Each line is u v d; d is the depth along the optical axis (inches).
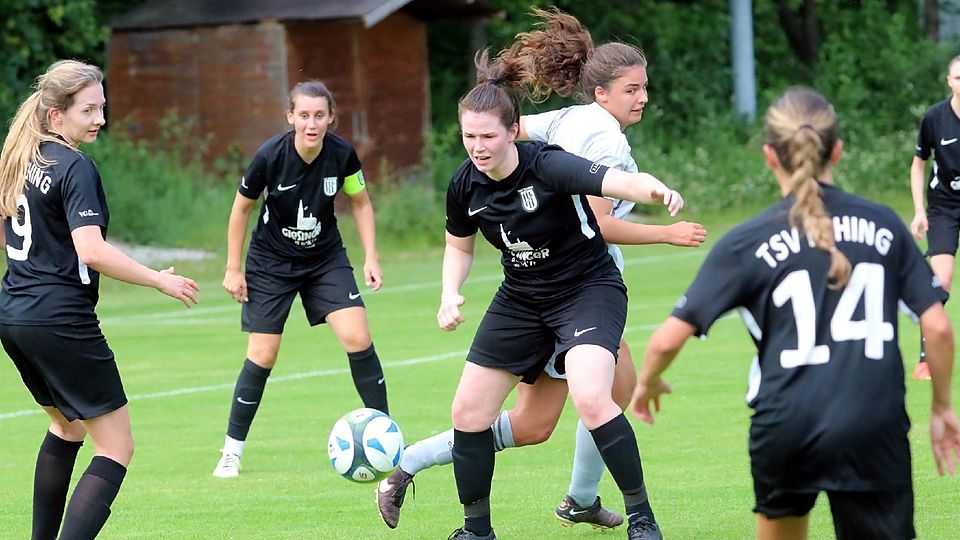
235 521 509.7
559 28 487.8
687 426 669.9
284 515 519.2
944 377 328.5
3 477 600.4
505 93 420.8
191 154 1889.8
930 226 770.2
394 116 1929.1
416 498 550.6
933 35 2854.3
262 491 564.1
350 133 1875.0
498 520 506.9
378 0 1820.9
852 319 316.2
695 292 325.7
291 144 613.0
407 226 1809.8
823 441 313.0
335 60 1867.6
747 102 2411.4
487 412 444.1
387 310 1218.6
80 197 411.5
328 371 896.3
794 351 317.7
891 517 318.7
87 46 1903.3
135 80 1908.2
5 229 430.6
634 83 466.9
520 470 595.8
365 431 481.7
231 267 621.9
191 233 1739.7
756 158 2237.9
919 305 321.4
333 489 566.9
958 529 459.5
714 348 936.3
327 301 628.7
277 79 1841.8
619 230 441.1
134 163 1803.6
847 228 319.3
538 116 489.1
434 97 2338.8
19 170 420.8
